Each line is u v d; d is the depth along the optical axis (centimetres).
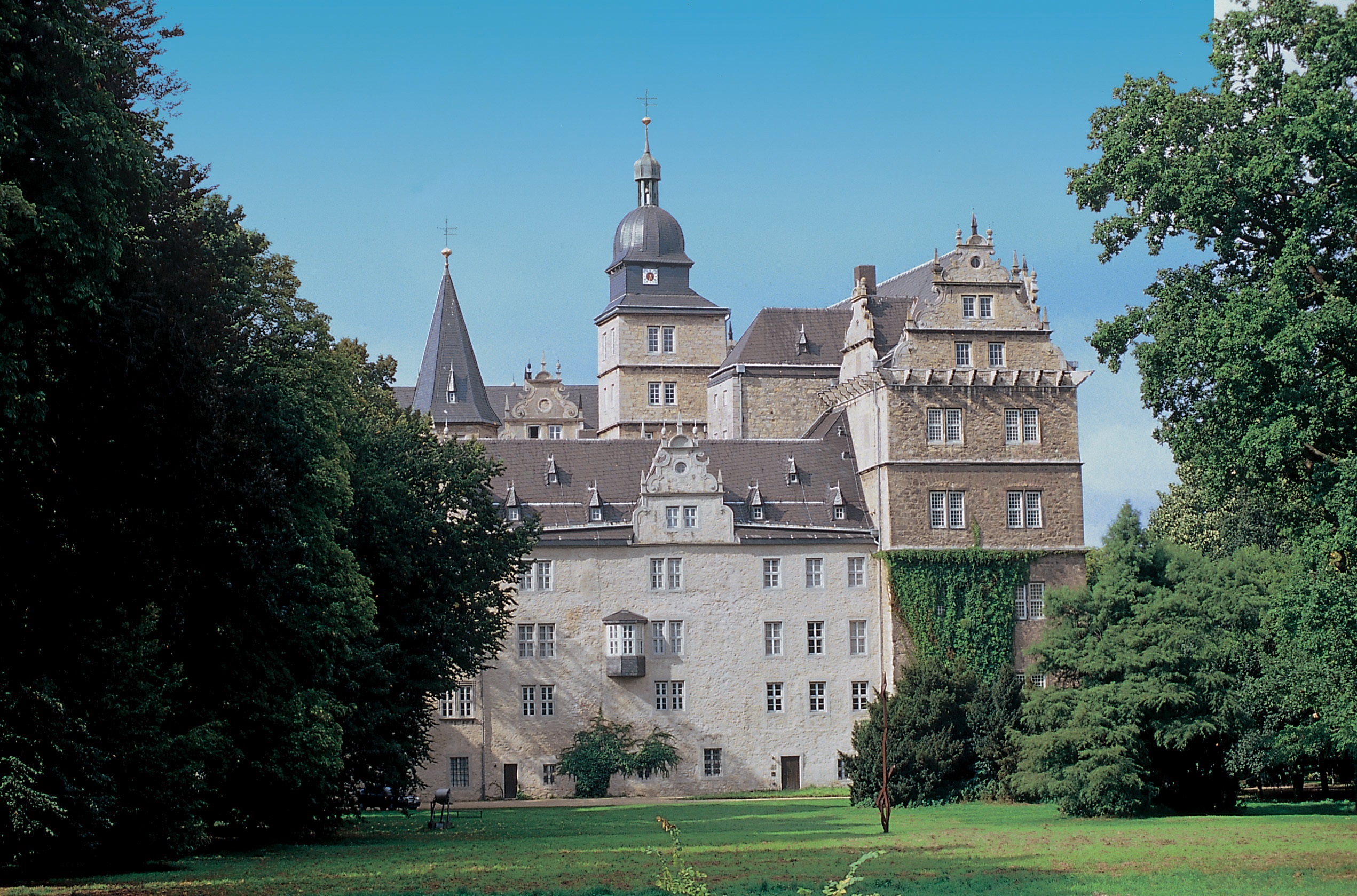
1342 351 4578
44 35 3105
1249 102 4972
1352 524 4403
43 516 3494
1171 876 3588
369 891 3253
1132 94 5212
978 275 9912
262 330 5081
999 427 9831
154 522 3703
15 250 3034
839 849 4562
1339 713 5066
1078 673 6856
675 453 9731
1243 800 7544
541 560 9525
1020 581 9712
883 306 10594
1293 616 4856
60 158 3128
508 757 9350
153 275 3719
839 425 10400
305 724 4750
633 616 9481
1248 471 5088
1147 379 5128
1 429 3088
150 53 4056
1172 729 6334
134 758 3856
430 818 6481
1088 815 6316
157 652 4100
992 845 4675
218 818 5056
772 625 9681
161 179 3756
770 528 9738
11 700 3475
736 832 5547
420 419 6825
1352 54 4675
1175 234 5112
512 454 9981
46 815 3475
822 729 9638
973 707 7612
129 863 3950
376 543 5994
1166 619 6606
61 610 3650
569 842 5041
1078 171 5369
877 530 9794
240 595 4209
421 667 6172
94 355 3444
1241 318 4588
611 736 9394
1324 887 3334
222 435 3922
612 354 12469
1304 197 4641
